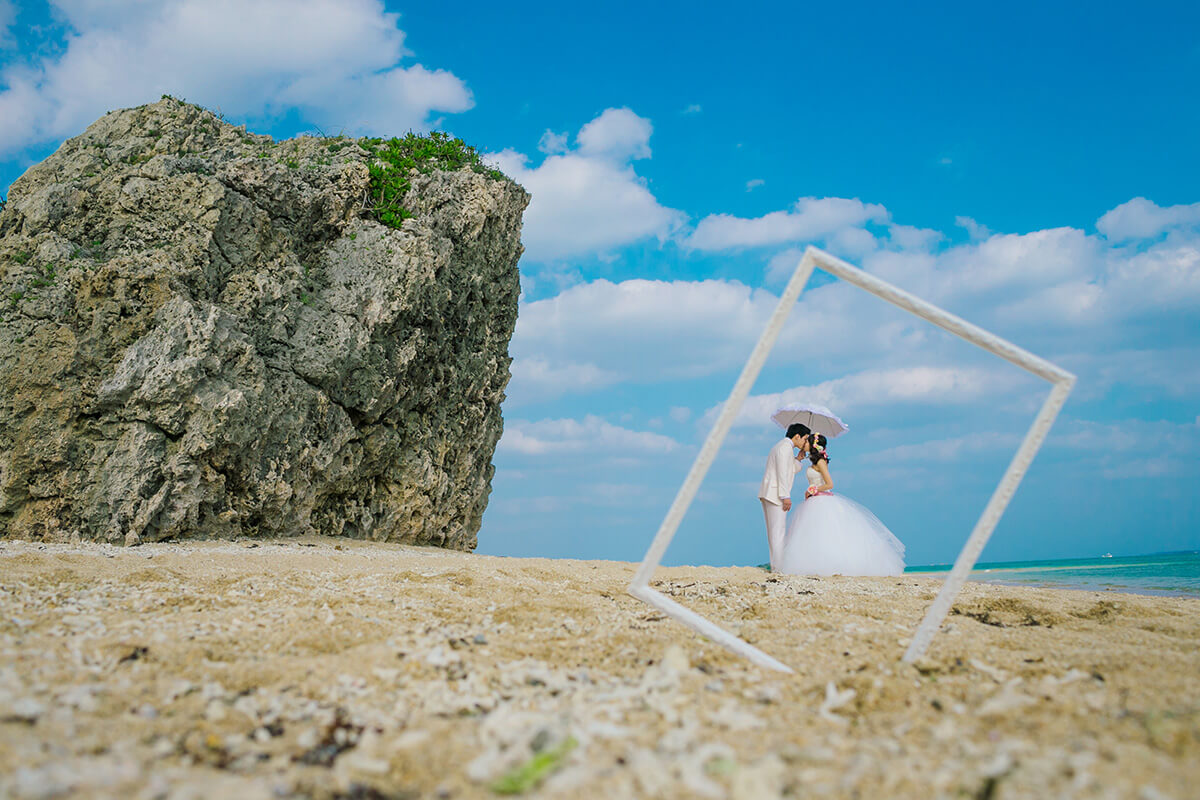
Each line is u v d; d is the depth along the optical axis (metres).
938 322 3.78
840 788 2.29
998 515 3.79
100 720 2.87
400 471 15.02
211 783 2.36
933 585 8.19
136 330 10.73
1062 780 2.22
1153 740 2.53
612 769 2.44
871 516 10.89
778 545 11.23
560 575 8.09
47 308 10.44
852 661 4.02
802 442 11.31
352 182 13.72
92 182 11.77
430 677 3.72
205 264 11.42
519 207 17.95
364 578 7.18
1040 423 3.68
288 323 12.38
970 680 3.62
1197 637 4.99
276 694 3.40
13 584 5.76
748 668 3.87
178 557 8.32
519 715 3.04
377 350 13.36
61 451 10.09
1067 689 3.30
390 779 2.52
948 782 2.28
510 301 18.62
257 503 11.71
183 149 12.91
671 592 7.34
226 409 10.73
